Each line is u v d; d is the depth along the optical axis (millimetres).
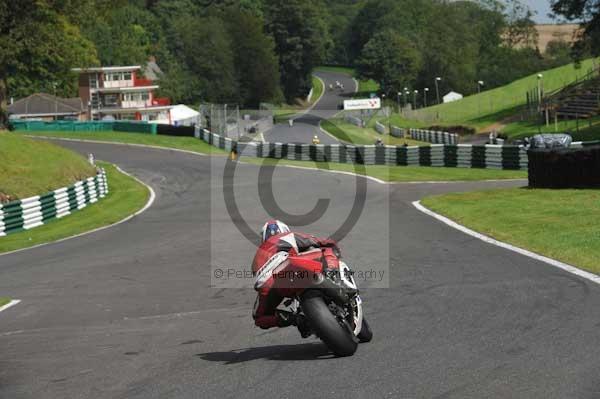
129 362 7293
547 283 9422
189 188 35531
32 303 11984
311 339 7754
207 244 17047
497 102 103750
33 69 96188
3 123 61312
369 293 10070
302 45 157375
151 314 10141
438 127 82562
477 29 172375
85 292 12578
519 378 5602
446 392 5395
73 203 29328
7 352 8352
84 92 110062
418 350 6691
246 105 127625
